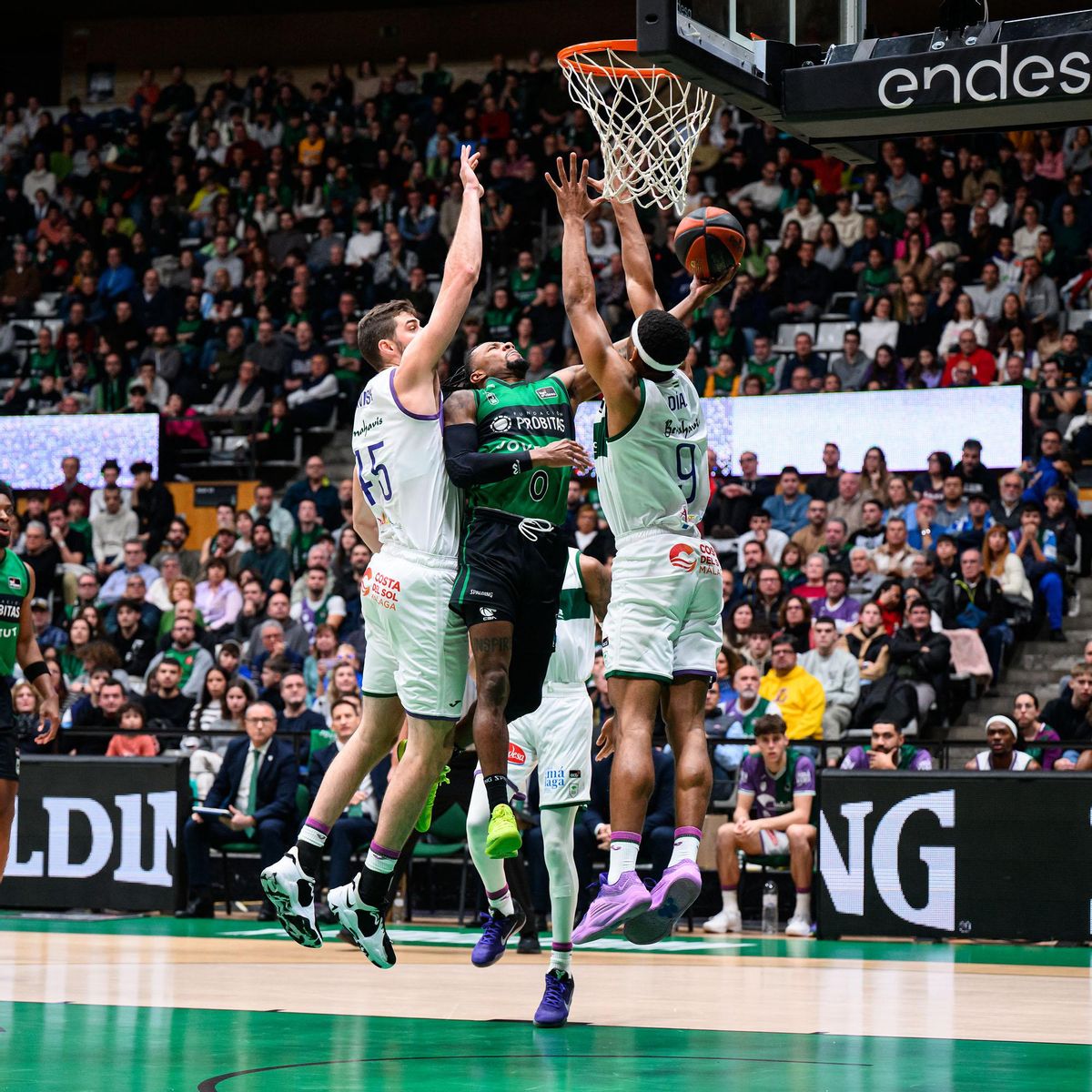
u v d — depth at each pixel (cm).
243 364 1800
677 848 531
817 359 1595
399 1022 573
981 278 1677
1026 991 686
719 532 1466
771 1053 502
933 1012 609
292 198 2083
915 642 1209
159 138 2205
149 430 1730
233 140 2184
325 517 1614
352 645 1345
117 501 1673
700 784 538
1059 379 1517
